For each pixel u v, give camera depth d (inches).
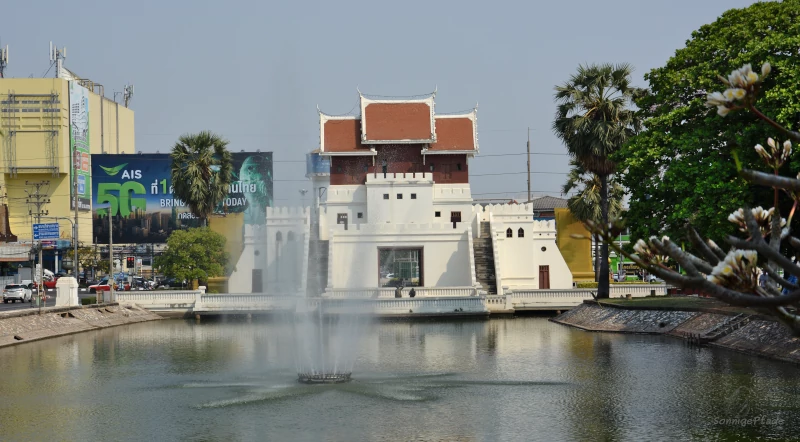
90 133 5393.7
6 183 4899.1
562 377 1167.0
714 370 1182.3
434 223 2824.8
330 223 3056.1
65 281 2181.3
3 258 3666.3
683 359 1309.1
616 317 1931.6
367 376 1196.5
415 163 3171.8
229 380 1182.9
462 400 1007.0
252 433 844.6
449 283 2807.6
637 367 1240.2
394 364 1323.8
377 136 3125.0
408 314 2299.5
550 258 2903.5
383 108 3198.8
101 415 948.6
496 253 2775.6
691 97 1649.9
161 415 941.2
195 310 2418.8
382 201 2994.6
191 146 2886.3
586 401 987.9
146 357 1471.5
